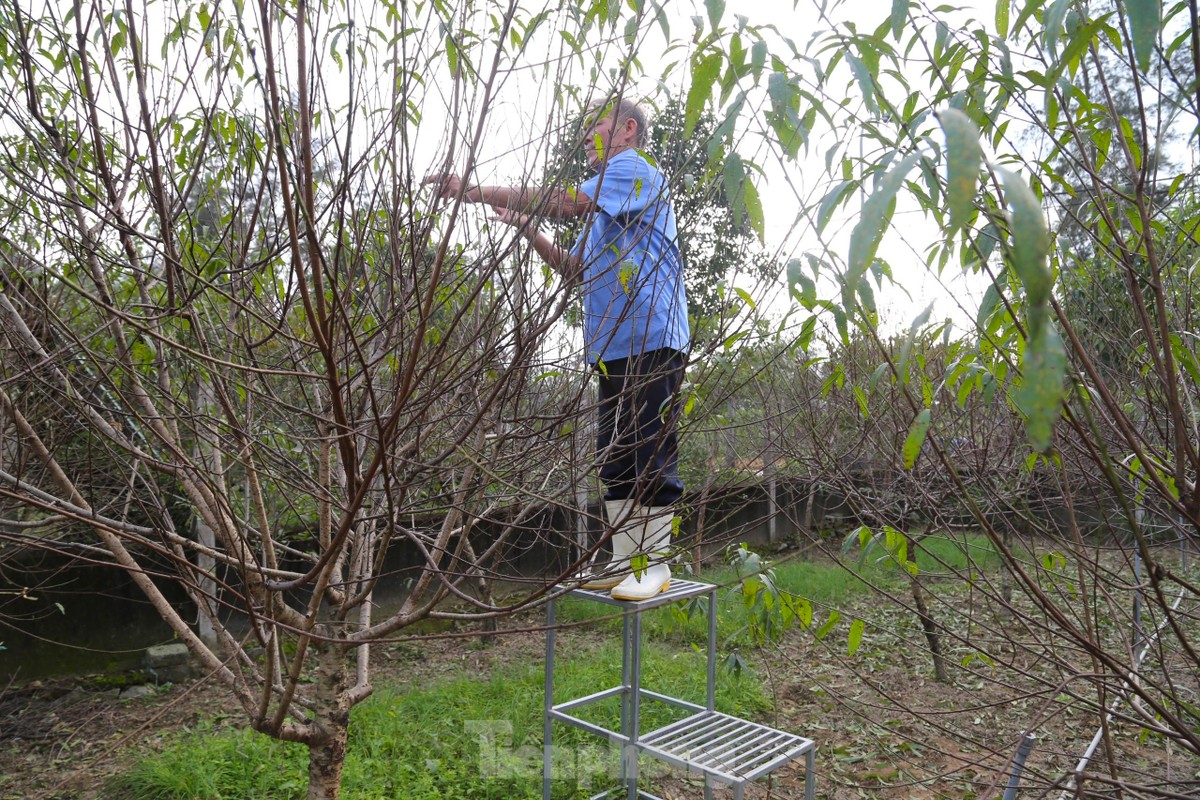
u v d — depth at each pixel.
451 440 2.43
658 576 2.93
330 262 2.17
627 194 2.30
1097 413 1.92
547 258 2.04
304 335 2.37
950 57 1.41
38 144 1.78
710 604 3.53
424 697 5.18
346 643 1.67
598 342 2.48
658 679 5.49
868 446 3.67
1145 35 0.92
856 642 2.21
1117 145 1.79
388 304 2.18
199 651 2.13
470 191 1.95
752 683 5.52
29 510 4.52
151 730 4.85
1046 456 1.93
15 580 5.19
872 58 1.31
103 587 5.47
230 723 4.91
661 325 2.45
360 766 4.16
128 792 4.14
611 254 2.39
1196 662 1.37
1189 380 1.94
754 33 1.30
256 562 1.92
